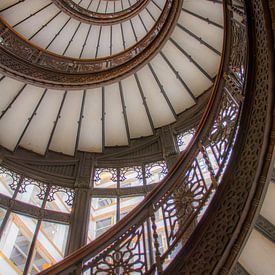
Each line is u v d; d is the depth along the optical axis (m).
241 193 3.55
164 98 9.59
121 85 9.28
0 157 8.62
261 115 3.62
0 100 8.69
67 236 7.59
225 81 4.77
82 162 9.46
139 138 10.00
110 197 8.49
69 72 9.21
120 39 10.42
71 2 9.61
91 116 9.52
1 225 7.11
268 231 3.50
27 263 6.63
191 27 8.78
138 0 10.18
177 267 3.64
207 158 4.41
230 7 4.75
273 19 3.43
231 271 3.34
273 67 3.40
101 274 5.68
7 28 8.92
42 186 8.57
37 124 9.26
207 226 3.74
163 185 4.53
